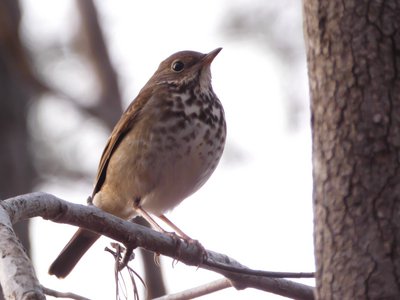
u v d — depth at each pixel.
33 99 19.28
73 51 20.69
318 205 7.24
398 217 6.90
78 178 19.84
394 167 6.99
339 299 6.95
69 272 12.97
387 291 6.78
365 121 7.10
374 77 7.14
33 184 17.14
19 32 17.31
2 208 7.93
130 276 9.46
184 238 10.45
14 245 7.18
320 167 7.26
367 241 6.93
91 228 8.99
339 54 7.27
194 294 10.38
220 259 10.44
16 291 6.66
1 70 16.14
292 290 10.39
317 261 7.18
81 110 19.89
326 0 7.38
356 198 7.02
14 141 15.90
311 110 7.44
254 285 10.30
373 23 7.22
